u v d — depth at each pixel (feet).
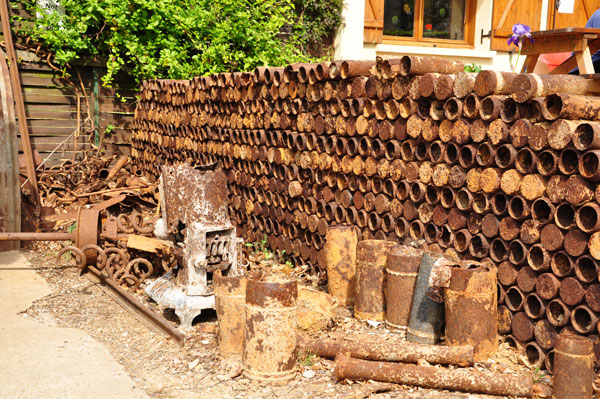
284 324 13.10
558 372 12.25
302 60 34.17
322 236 19.76
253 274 14.19
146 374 13.60
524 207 13.74
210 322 16.97
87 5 32.58
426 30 35.81
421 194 16.37
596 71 20.72
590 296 12.56
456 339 14.15
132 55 33.45
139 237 19.77
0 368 13.51
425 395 12.79
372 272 16.56
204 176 17.34
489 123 14.46
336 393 12.78
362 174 18.28
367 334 15.78
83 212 20.31
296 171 20.65
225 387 13.02
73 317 16.98
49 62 32.96
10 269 21.29
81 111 34.17
